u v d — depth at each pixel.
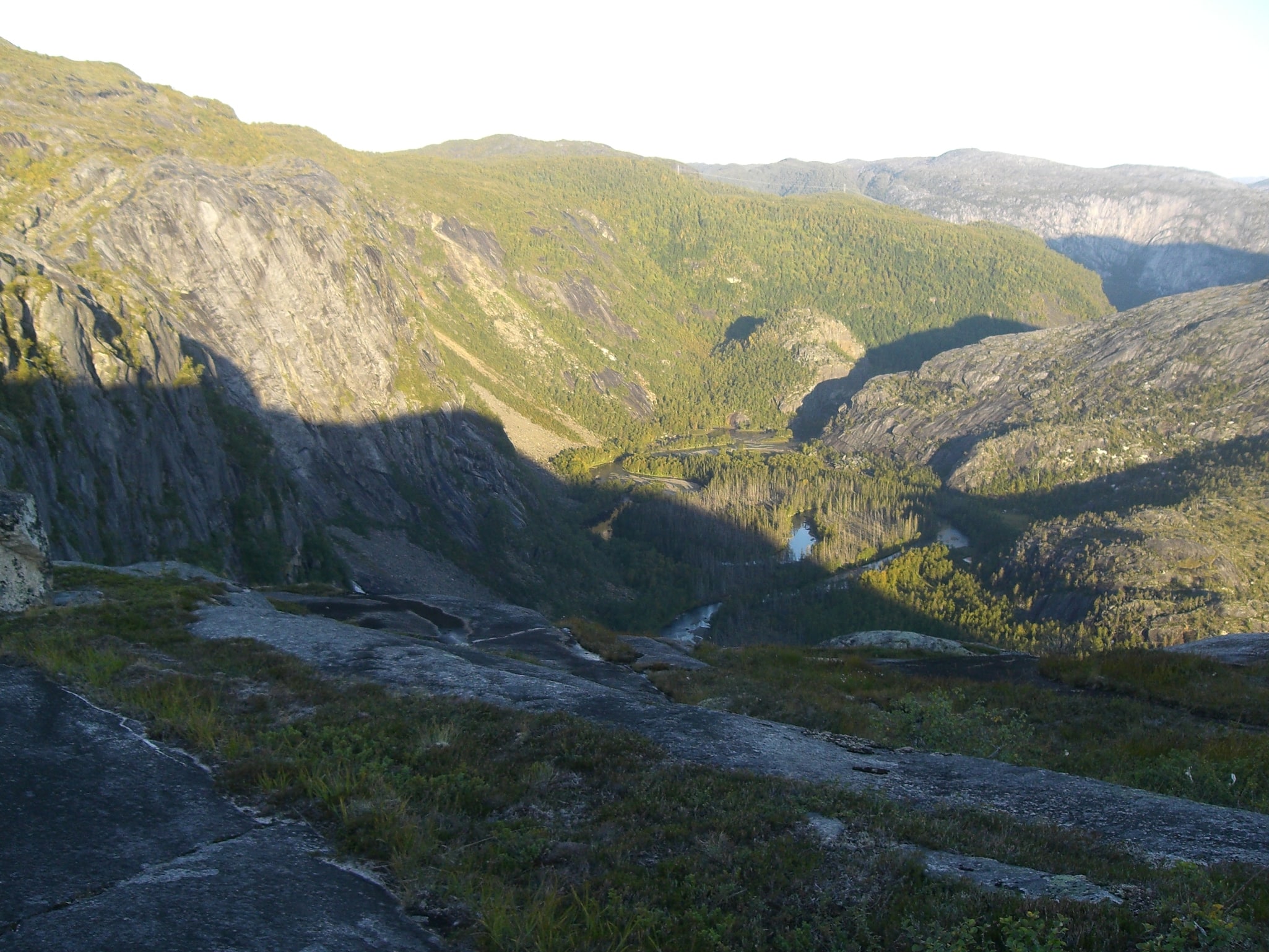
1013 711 22.30
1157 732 19.39
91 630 19.02
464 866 9.31
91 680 14.76
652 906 8.67
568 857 9.75
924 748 18.00
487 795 11.46
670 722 16.00
